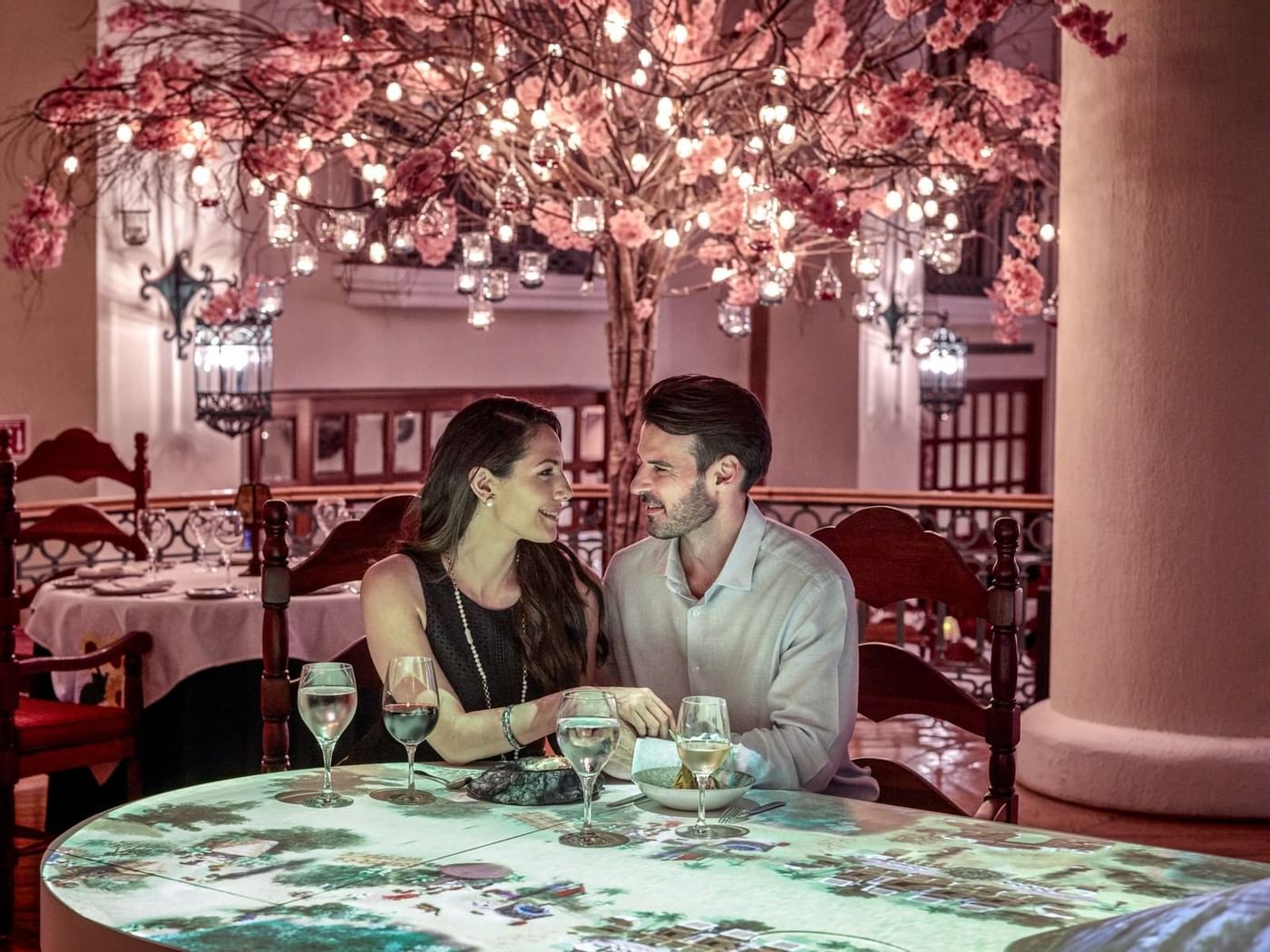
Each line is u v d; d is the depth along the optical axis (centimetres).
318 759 495
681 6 577
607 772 248
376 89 596
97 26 792
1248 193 551
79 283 811
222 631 498
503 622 290
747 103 610
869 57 597
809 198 522
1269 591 561
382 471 1035
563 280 1104
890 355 1182
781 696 274
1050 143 650
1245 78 548
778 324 1178
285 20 873
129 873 195
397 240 589
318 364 992
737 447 278
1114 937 148
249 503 554
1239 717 565
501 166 600
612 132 588
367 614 287
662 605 291
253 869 196
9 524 434
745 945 168
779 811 228
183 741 498
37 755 449
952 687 293
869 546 310
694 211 600
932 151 597
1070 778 585
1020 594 293
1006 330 697
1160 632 570
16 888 470
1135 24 560
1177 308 559
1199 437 559
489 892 186
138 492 705
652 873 195
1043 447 1452
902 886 190
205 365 843
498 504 285
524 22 594
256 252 928
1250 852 525
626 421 626
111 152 740
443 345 1060
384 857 202
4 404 809
